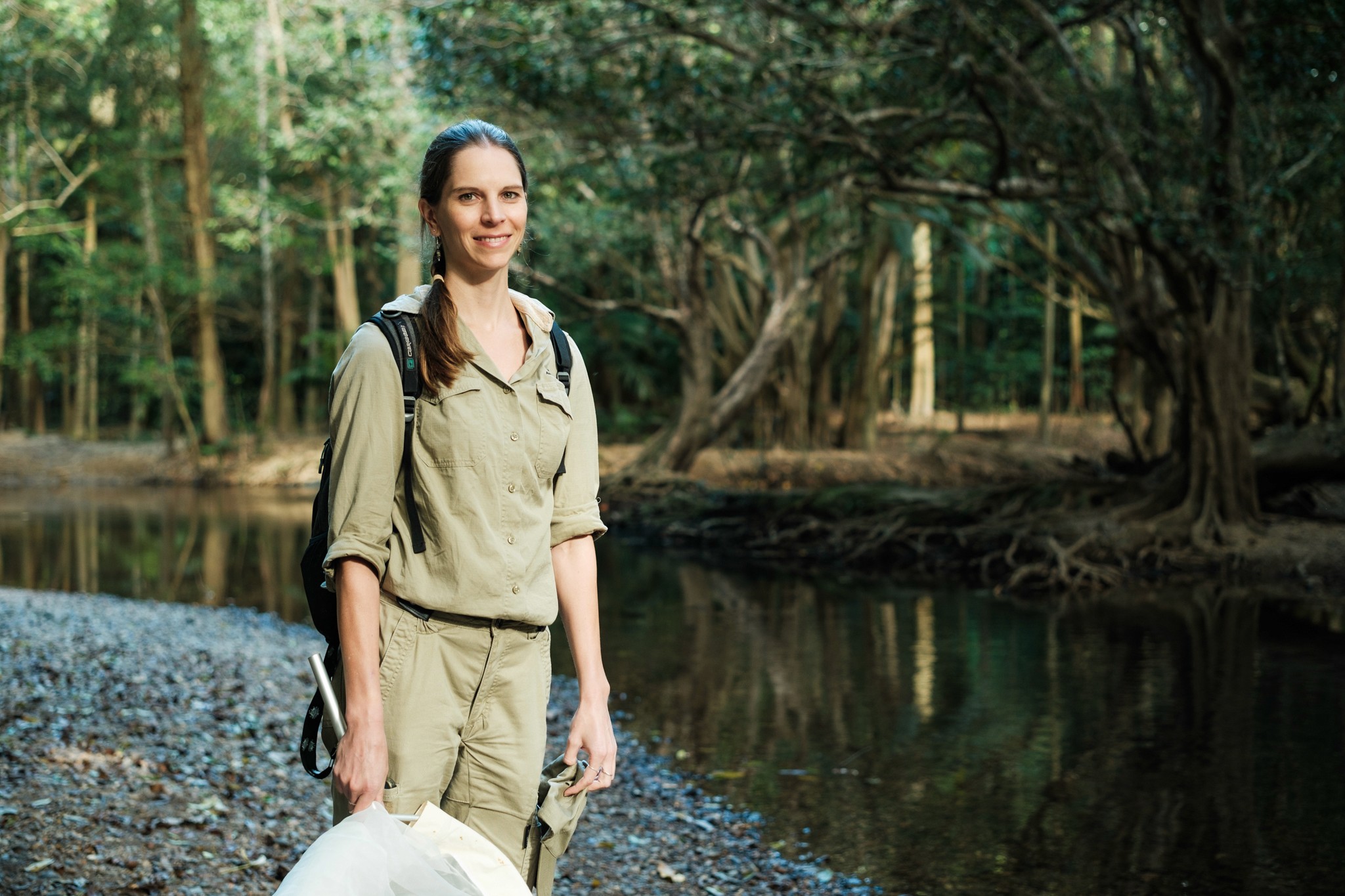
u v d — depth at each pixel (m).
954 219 24.69
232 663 8.43
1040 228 24.39
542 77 13.91
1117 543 15.47
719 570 16.67
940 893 4.61
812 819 5.54
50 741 5.34
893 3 13.59
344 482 2.00
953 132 14.76
